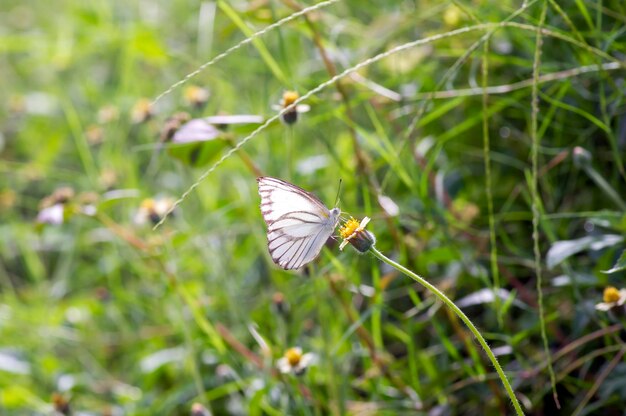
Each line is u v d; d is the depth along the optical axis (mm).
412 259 714
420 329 718
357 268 750
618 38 701
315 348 720
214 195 821
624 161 713
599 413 670
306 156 814
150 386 765
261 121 677
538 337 698
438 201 726
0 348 798
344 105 735
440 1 780
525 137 737
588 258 704
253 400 678
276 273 753
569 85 682
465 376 696
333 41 750
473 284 712
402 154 729
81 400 772
